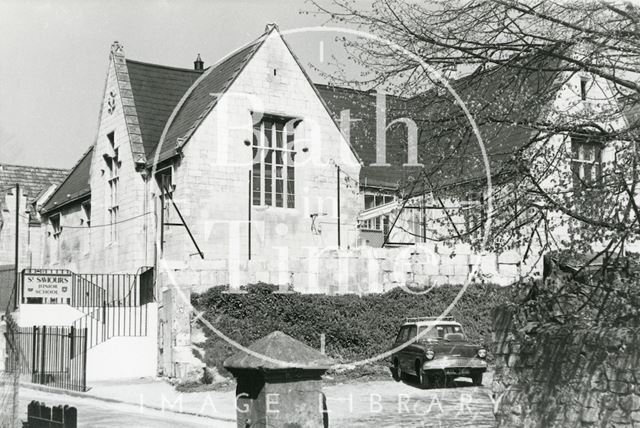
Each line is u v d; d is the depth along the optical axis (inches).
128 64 1371.8
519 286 475.8
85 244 1483.8
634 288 421.1
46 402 778.2
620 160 488.7
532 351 448.8
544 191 462.6
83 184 1565.0
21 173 1977.1
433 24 498.6
